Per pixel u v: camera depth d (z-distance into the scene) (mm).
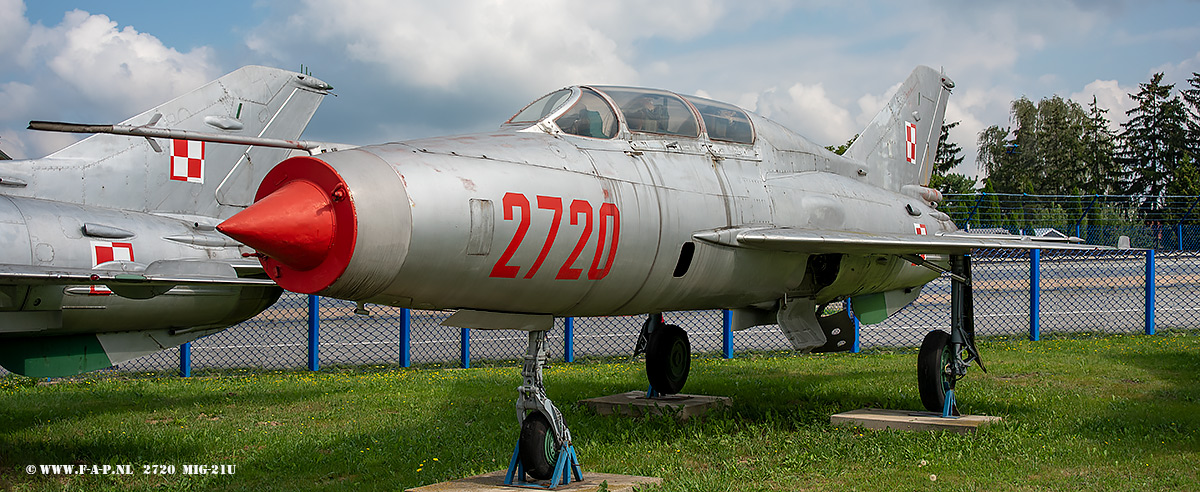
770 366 13375
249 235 4668
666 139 7301
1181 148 81562
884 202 9703
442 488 5742
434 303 5582
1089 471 6207
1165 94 84062
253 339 18359
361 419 9023
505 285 5684
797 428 7953
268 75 11180
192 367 14641
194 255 9414
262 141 6418
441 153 5586
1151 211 35188
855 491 5797
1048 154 85625
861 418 8125
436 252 5180
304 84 11578
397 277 5113
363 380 12234
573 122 6879
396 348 17062
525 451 5758
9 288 6902
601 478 5973
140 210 9828
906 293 10820
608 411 9141
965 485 5855
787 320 8820
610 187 6363
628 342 18109
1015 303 24062
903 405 9391
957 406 8898
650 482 5875
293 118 11453
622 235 6312
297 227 4789
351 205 4840
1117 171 84312
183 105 10367
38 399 10586
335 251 4895
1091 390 10242
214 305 9234
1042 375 11562
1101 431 7496
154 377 13086
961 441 7199
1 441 7980
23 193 8883
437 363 14680
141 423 8938
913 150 11711
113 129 5973
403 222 5020
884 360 14031
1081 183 84312
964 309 8719
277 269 5164
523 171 5820
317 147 6660
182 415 9430
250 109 10953
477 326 6059
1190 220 35312
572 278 6039
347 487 6141
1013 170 86625
